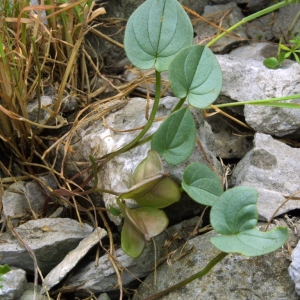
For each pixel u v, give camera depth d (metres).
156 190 0.48
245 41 0.71
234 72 0.63
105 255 0.53
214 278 0.50
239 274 0.50
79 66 0.66
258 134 0.59
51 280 0.52
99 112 0.60
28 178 0.62
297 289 0.47
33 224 0.56
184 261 0.52
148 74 0.65
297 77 0.62
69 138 0.58
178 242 0.54
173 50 0.48
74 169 0.60
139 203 0.49
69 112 0.63
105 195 0.55
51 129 0.62
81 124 0.59
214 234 0.52
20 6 0.60
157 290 0.52
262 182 0.55
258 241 0.43
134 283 0.53
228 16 0.72
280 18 0.72
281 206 0.51
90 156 0.50
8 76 0.57
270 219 0.51
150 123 0.51
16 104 0.60
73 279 0.53
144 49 0.48
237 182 0.58
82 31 0.58
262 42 0.71
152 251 0.53
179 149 0.49
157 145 0.49
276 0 0.73
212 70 0.48
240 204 0.45
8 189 0.60
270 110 0.60
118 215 0.51
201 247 0.52
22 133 0.61
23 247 0.54
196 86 0.48
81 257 0.52
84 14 0.57
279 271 0.49
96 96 0.66
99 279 0.52
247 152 0.62
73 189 0.61
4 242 0.54
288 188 0.54
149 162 0.48
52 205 0.60
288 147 0.58
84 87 0.67
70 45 0.61
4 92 0.58
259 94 0.62
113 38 0.71
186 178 0.48
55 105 0.60
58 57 0.63
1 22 0.58
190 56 0.48
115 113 0.60
